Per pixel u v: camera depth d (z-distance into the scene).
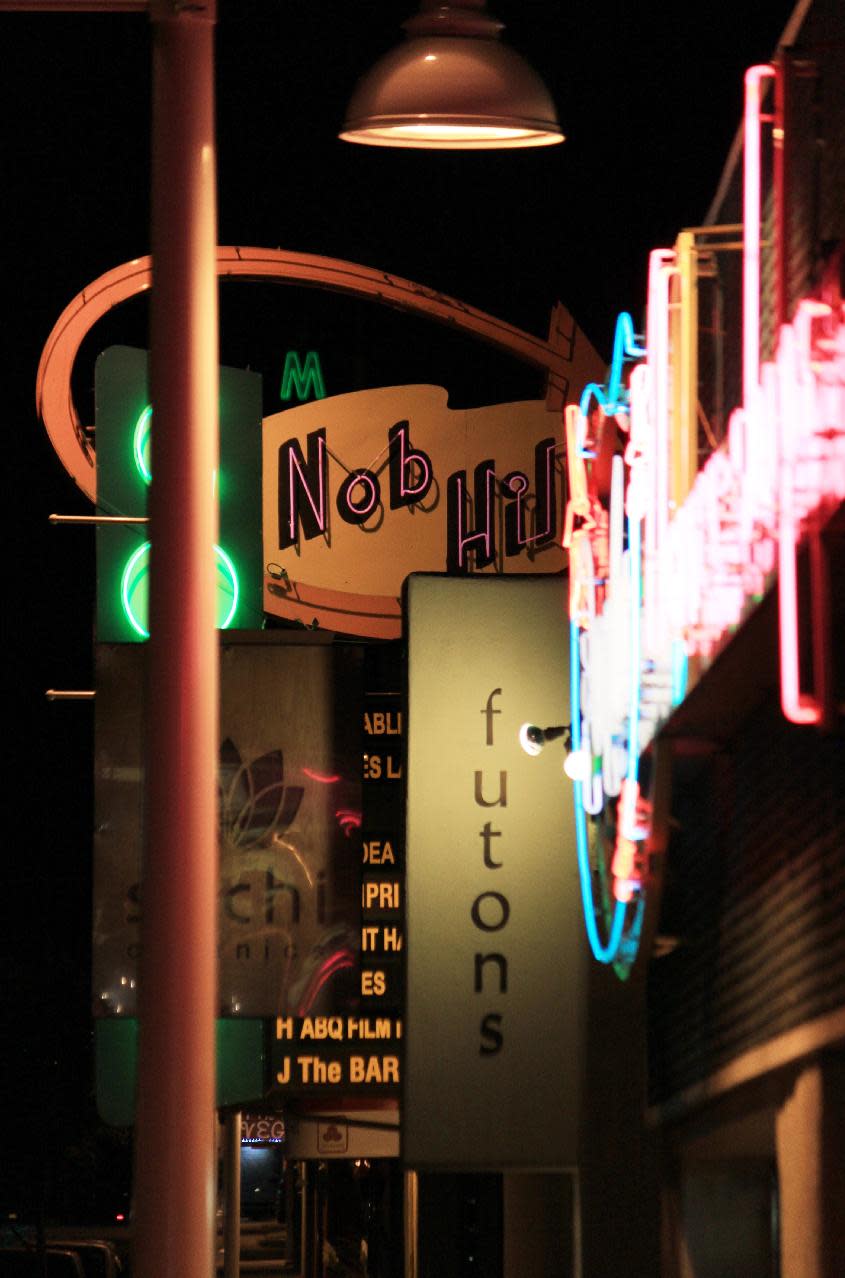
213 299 8.57
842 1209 8.55
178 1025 8.05
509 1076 13.52
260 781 15.48
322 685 15.61
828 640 7.35
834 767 8.32
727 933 10.54
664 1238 12.73
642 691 10.66
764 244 9.77
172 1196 7.96
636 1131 13.31
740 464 8.63
